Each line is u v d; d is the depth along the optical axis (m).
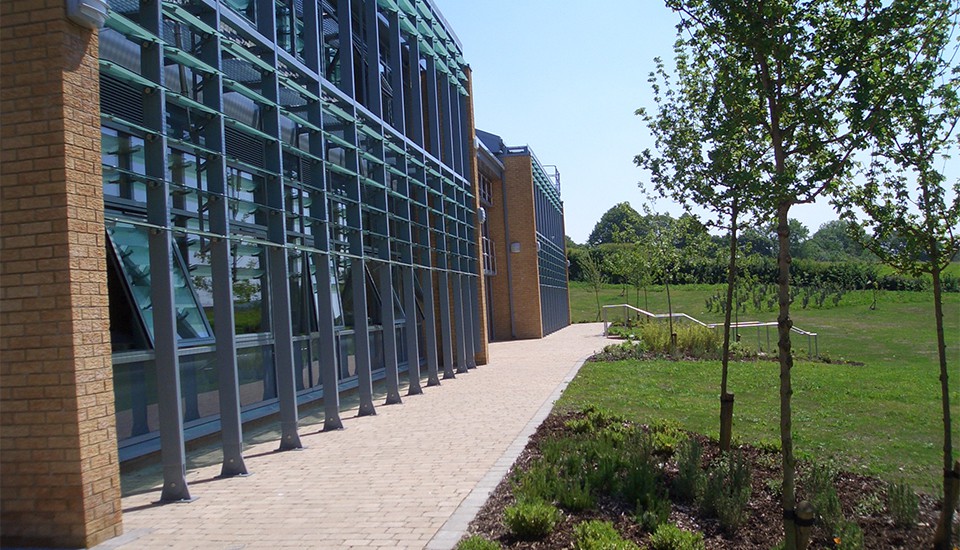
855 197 6.08
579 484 6.62
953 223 5.73
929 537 6.12
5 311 5.76
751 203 5.73
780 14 5.32
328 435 10.46
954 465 5.77
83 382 5.75
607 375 16.31
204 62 8.29
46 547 5.66
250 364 11.30
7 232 5.77
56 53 5.79
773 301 43.38
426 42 16.98
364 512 6.42
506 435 9.69
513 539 5.54
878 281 50.22
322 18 13.65
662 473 7.32
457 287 18.02
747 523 6.27
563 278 46.56
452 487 7.14
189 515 6.56
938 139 5.70
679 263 21.56
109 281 8.75
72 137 5.82
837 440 9.80
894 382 15.48
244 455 9.25
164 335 7.20
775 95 5.50
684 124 8.16
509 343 29.80
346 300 14.95
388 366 13.45
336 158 13.55
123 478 8.13
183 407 9.53
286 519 6.31
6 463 5.73
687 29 6.04
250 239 8.88
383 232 13.49
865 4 5.36
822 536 6.04
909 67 5.44
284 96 11.10
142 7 7.34
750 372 16.83
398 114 15.04
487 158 29.42
